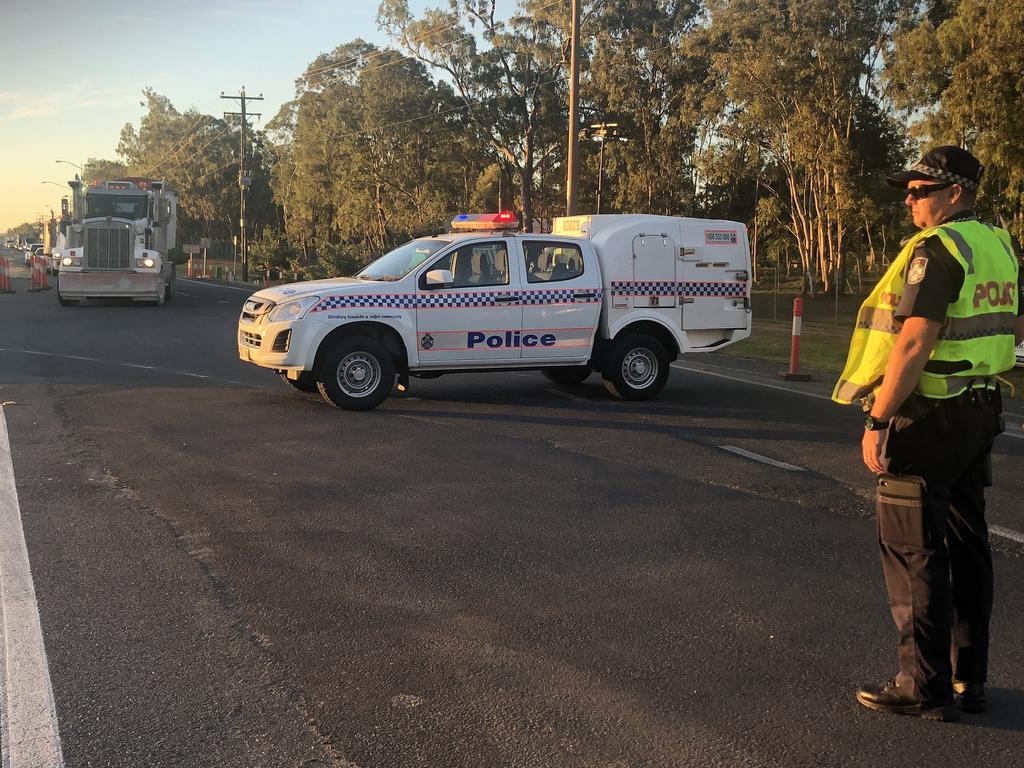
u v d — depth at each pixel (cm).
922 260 333
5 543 557
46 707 364
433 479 726
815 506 667
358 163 6756
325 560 537
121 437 860
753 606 475
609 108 5675
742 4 4794
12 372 1269
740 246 1176
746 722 357
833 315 3095
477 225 1147
